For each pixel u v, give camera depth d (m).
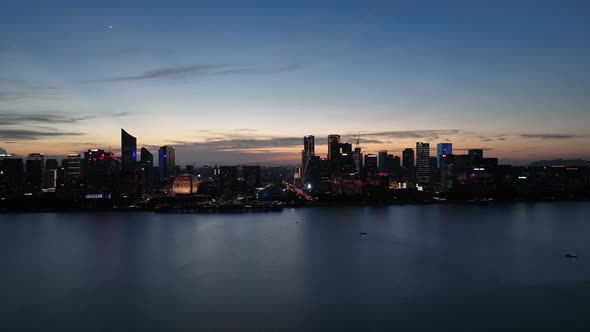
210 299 169.88
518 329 141.62
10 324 147.25
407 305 162.50
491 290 180.88
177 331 140.88
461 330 140.75
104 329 142.88
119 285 189.38
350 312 156.00
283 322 147.00
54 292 180.38
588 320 148.75
